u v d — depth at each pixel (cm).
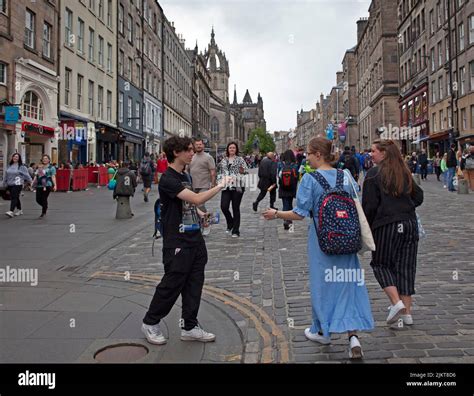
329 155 401
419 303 519
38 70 2325
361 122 7019
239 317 493
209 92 9675
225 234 1022
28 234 1009
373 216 447
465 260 716
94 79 3142
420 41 4397
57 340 427
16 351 402
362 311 383
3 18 2052
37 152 2420
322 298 387
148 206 1628
